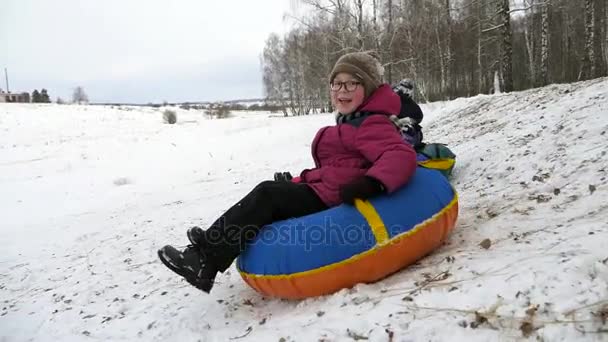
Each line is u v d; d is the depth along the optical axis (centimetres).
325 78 2953
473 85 3416
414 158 311
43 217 996
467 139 745
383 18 2497
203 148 1700
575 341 189
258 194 312
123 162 1664
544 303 212
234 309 336
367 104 334
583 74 2212
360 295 280
